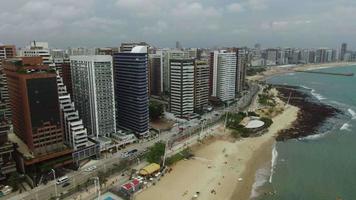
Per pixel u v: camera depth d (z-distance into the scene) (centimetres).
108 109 19488
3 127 13888
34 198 12850
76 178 14650
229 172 15938
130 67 19888
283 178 15300
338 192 13875
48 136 14962
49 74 14438
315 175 15612
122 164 16100
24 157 14312
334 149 19300
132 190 13338
